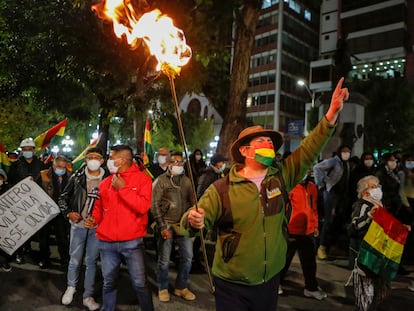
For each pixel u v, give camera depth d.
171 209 4.78
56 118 19.97
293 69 57.62
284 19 56.03
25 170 6.44
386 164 6.95
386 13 48.84
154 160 9.04
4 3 10.44
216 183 2.71
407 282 5.77
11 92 15.36
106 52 9.00
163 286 4.80
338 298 5.10
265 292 2.59
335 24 54.09
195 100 27.17
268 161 2.61
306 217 5.05
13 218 5.10
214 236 7.75
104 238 3.78
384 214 3.93
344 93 2.71
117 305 4.65
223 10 7.74
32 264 6.20
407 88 30.89
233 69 8.69
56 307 4.55
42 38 10.23
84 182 4.62
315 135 2.78
